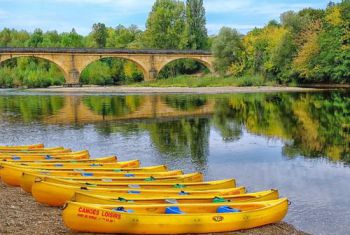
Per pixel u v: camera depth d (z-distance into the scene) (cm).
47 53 9500
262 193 1473
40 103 5806
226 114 4381
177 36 12631
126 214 1199
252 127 3534
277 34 9331
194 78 10469
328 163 2275
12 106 5428
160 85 10031
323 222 1430
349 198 1681
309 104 5134
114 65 12375
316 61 8262
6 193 1614
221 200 1391
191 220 1238
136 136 3158
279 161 2338
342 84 8300
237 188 1547
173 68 12050
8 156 2073
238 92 7400
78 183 1522
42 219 1309
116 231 1213
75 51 9800
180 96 6794
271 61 8931
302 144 2803
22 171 1670
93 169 1830
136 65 11625
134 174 1766
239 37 10012
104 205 1233
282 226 1377
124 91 8344
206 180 1972
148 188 1541
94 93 7831
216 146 2773
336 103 5188
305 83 8762
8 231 1181
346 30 7962
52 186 1405
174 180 1678
